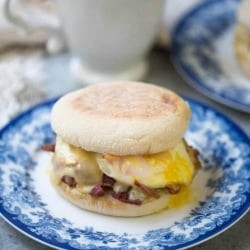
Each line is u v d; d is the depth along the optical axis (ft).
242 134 1.82
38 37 2.30
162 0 2.06
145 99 1.68
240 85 2.10
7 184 1.69
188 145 1.76
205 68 2.16
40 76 2.19
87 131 1.59
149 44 2.15
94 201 1.62
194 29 2.37
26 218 1.57
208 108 1.91
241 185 1.66
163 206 1.63
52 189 1.71
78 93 1.71
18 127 1.85
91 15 1.98
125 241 1.53
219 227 1.53
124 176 1.59
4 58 2.29
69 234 1.54
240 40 2.15
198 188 1.71
